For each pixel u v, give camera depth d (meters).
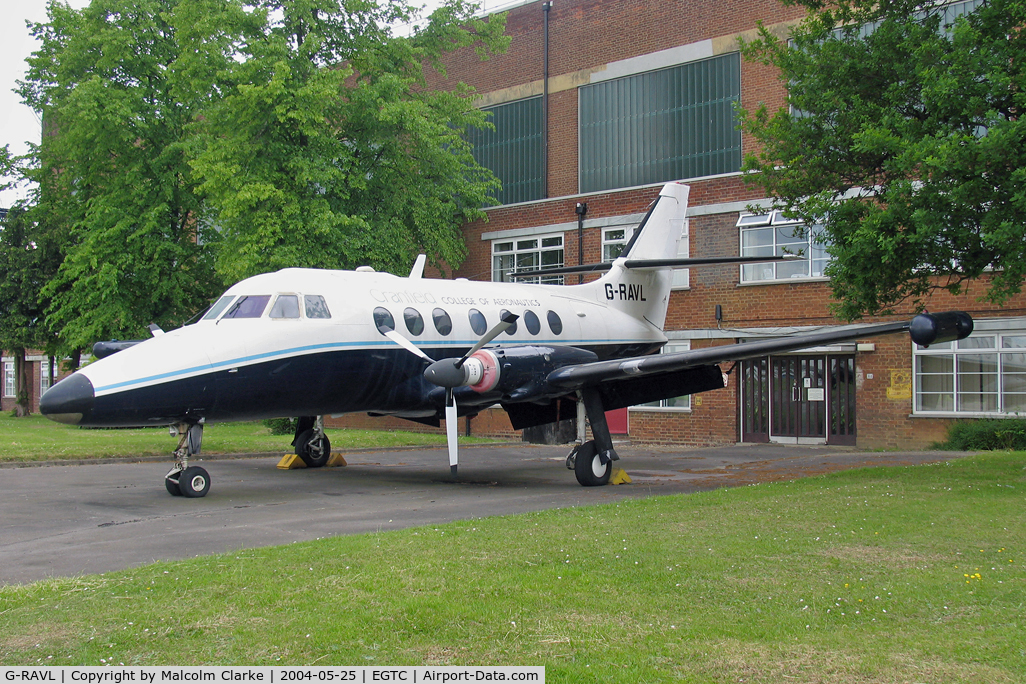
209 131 20.17
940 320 10.42
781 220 20.77
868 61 12.52
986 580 5.98
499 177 27.72
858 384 19.77
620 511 9.11
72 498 11.23
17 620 5.13
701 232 22.00
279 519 9.38
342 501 11.02
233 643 4.76
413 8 22.09
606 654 4.61
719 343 21.66
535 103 27.12
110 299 23.58
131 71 24.56
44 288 25.80
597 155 25.64
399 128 21.14
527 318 14.94
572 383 12.53
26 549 7.61
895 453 17.75
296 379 12.07
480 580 6.03
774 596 5.64
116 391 10.53
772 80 22.41
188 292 25.81
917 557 6.71
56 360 36.25
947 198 10.65
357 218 19.75
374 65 21.17
